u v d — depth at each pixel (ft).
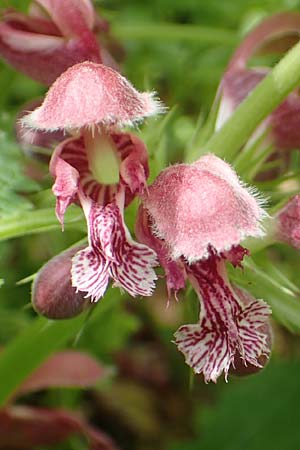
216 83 0.90
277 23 0.60
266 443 0.78
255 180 0.60
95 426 0.93
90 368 0.67
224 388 0.94
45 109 0.48
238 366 0.50
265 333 0.49
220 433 0.78
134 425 0.93
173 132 0.81
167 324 0.93
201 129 0.60
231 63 0.60
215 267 0.48
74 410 0.79
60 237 0.63
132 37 0.78
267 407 0.79
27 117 0.49
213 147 0.54
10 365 0.61
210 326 0.48
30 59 0.56
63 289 0.50
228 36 0.80
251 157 0.56
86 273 0.47
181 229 0.47
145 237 0.48
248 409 0.79
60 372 0.67
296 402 0.79
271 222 0.52
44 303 0.50
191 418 0.93
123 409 0.93
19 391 0.66
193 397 0.95
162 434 0.93
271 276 0.55
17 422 0.67
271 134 0.57
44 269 0.51
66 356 0.67
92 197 0.48
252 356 0.48
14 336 0.75
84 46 0.56
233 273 0.52
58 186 0.48
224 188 0.47
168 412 0.94
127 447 0.92
